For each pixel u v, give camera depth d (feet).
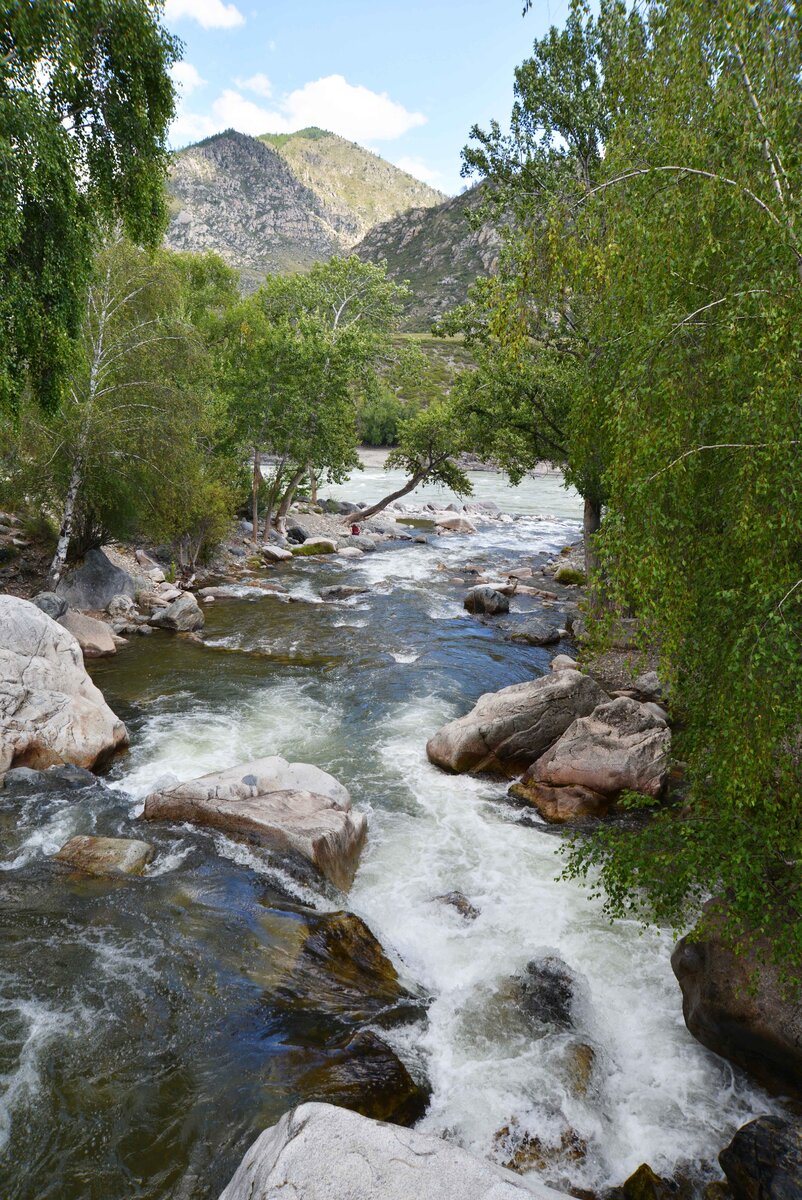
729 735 17.24
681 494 18.43
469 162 63.67
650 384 18.84
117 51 47.75
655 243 18.80
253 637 71.56
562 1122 20.17
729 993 21.74
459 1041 23.02
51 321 47.60
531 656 68.18
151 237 57.36
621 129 20.92
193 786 35.58
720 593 17.71
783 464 16.10
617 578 18.78
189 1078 19.86
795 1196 16.38
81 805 36.04
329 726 50.11
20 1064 19.92
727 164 18.22
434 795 40.63
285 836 31.76
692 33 17.79
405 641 71.92
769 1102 21.20
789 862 19.89
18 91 41.22
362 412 323.16
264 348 118.21
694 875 21.26
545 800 39.65
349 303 135.23
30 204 45.34
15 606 44.16
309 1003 23.47
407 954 27.40
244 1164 14.44
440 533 154.81
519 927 28.99
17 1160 17.24
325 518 153.89
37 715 40.86
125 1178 16.92
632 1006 24.89
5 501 68.44
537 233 22.39
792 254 16.34
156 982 23.57
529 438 79.71
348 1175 12.96
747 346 17.19
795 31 16.85
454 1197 12.61
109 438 63.57
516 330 23.06
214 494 95.35
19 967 23.84
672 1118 20.57
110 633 66.90
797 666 15.31
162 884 29.25
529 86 59.41
